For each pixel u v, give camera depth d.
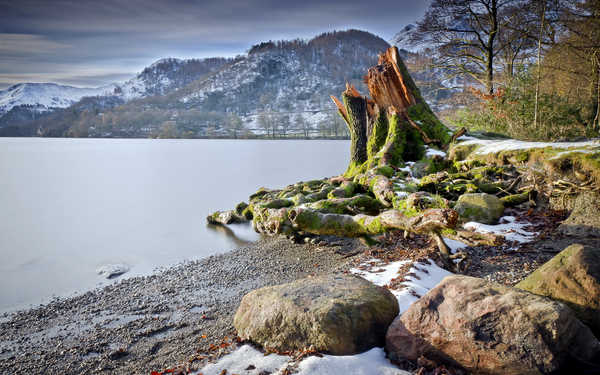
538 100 17.66
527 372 3.53
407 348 4.25
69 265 13.69
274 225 11.48
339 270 8.52
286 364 4.33
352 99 20.28
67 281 11.95
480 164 14.42
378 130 19.12
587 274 4.57
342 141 140.25
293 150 86.31
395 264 7.77
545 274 4.89
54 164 62.97
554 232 8.65
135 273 12.43
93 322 8.65
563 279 4.69
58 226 20.59
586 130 16.88
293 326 4.67
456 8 24.67
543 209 10.42
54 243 16.98
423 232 7.55
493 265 7.53
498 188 12.02
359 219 9.30
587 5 19.17
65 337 7.96
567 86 19.41
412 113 18.42
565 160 10.74
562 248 7.77
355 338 4.48
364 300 4.79
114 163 63.25
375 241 10.12
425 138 17.89
